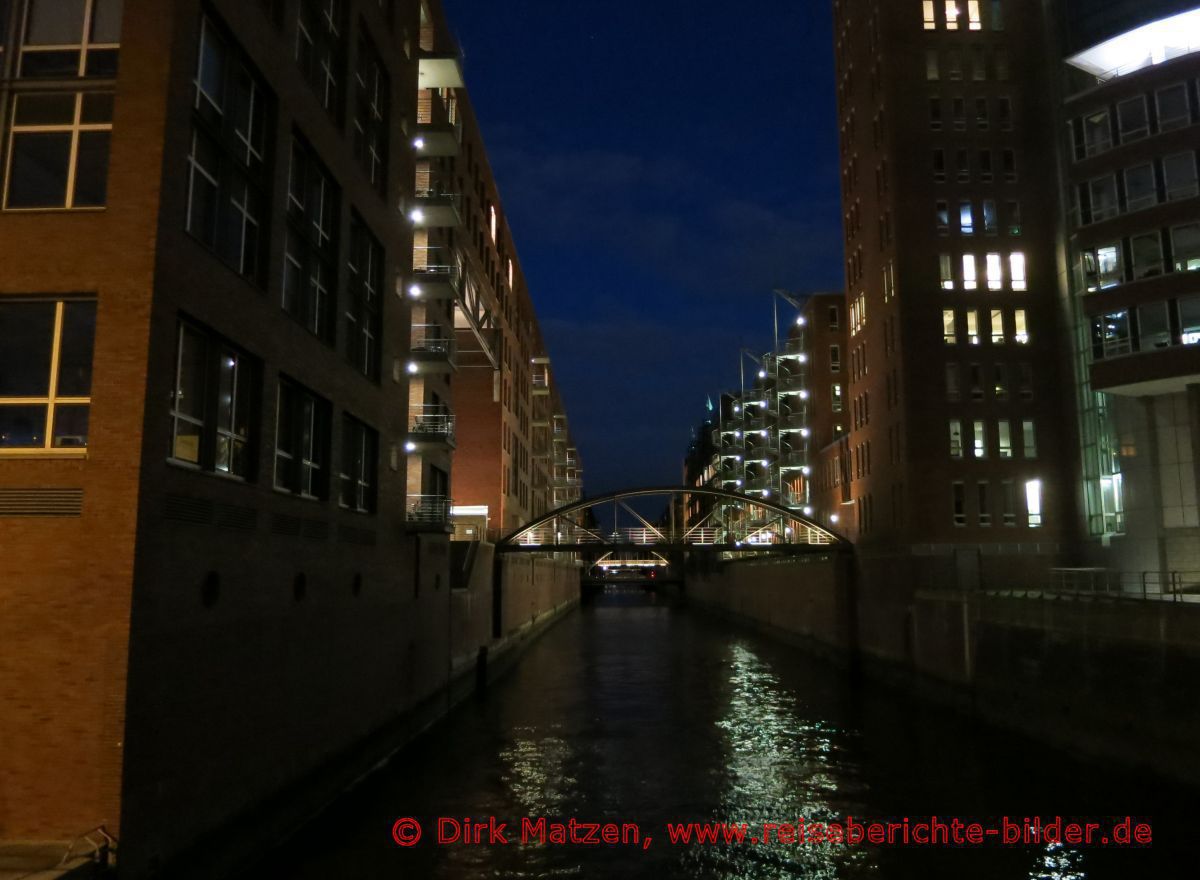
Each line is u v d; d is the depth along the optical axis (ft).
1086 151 109.29
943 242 139.54
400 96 76.07
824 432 211.20
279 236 47.60
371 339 68.74
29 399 34.53
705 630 212.64
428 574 81.92
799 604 163.12
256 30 44.65
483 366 163.02
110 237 34.71
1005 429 134.92
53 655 32.07
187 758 36.14
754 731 80.28
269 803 44.62
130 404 33.58
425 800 55.26
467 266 131.13
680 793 57.98
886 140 145.18
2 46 36.81
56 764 31.40
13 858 29.81
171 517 35.55
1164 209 100.83
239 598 41.73
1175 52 107.65
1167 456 105.81
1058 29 116.47
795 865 44.55
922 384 135.74
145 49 35.91
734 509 274.16
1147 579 104.99
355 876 41.55
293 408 51.29
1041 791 59.00
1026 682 76.79
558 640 182.70
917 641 103.55
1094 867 44.42
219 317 40.27
